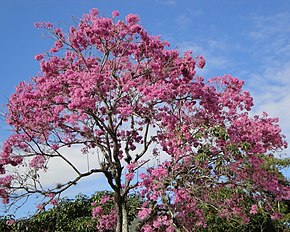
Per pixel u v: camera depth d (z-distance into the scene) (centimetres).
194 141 1251
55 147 1189
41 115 1193
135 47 1257
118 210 1172
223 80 1334
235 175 1269
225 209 1306
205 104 1266
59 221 1852
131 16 1230
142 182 1134
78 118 1155
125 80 1220
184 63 1244
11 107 1191
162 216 1167
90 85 1120
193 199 1222
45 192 1131
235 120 1294
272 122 1302
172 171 1161
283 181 1794
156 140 1265
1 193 1117
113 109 1190
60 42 1255
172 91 1209
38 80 1206
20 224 1748
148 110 1228
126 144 1243
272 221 1902
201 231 1725
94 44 1251
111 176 1166
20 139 1202
